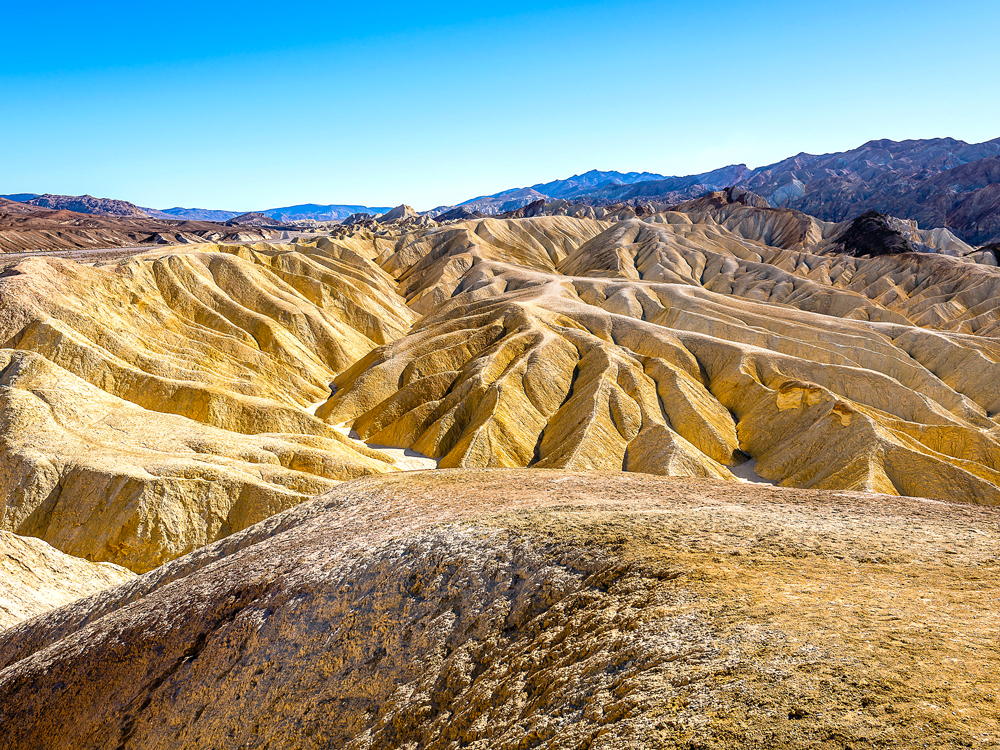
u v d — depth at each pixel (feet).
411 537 61.62
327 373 335.26
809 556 45.06
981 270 487.61
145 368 239.91
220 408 212.84
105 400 187.62
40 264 261.24
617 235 648.79
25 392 171.12
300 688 50.44
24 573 109.40
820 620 32.50
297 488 158.51
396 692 44.80
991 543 47.88
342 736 44.57
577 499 74.02
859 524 55.47
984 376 289.94
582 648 37.17
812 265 602.03
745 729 24.95
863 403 250.98
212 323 311.47
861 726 23.59
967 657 27.20
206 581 70.49
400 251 636.48
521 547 52.80
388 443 250.16
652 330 326.03
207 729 51.90
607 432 219.00
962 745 21.43
